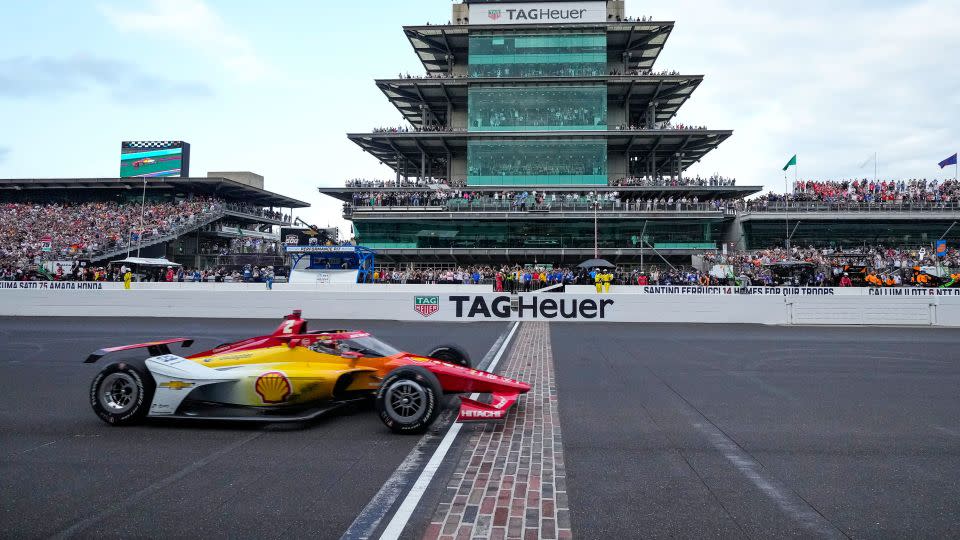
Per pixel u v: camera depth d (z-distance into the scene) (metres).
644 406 7.64
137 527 3.96
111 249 45.22
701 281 31.92
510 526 3.96
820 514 4.20
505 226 53.59
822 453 5.64
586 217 51.97
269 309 22.98
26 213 55.84
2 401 7.97
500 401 6.71
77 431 6.46
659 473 5.04
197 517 4.12
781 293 22.75
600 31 58.03
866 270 30.31
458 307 22.45
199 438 6.19
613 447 5.80
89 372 10.33
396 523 4.01
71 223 52.47
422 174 61.03
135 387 6.65
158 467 5.21
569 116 57.69
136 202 63.56
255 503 4.37
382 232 54.06
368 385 7.17
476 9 58.75
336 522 4.03
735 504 4.37
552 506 4.31
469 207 53.09
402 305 22.73
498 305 22.25
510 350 13.27
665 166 72.00
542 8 58.00
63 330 17.55
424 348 13.46
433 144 60.81
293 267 30.27
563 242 53.22
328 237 30.67
